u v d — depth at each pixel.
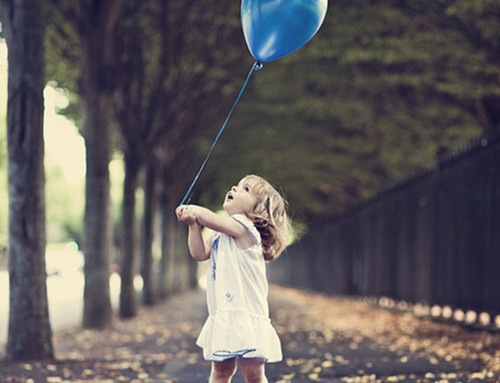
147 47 14.60
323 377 6.49
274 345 3.81
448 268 12.56
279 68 15.35
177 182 25.98
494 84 12.84
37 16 7.51
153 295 20.25
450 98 15.62
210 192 31.61
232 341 3.62
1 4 7.56
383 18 12.22
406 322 13.14
